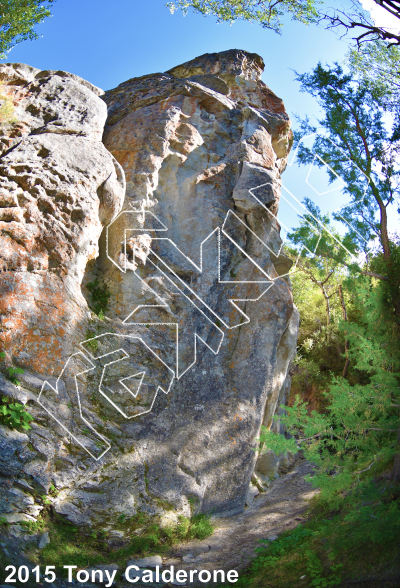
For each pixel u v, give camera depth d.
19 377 7.73
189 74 13.02
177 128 10.86
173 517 8.35
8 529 6.71
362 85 11.00
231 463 9.56
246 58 13.09
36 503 7.20
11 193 8.27
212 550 8.13
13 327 7.88
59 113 9.73
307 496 10.03
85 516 7.56
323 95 11.01
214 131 11.33
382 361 7.81
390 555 6.32
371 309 9.05
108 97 11.70
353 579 6.34
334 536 7.00
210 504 9.24
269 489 10.82
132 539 7.78
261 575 7.21
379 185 10.02
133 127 10.74
